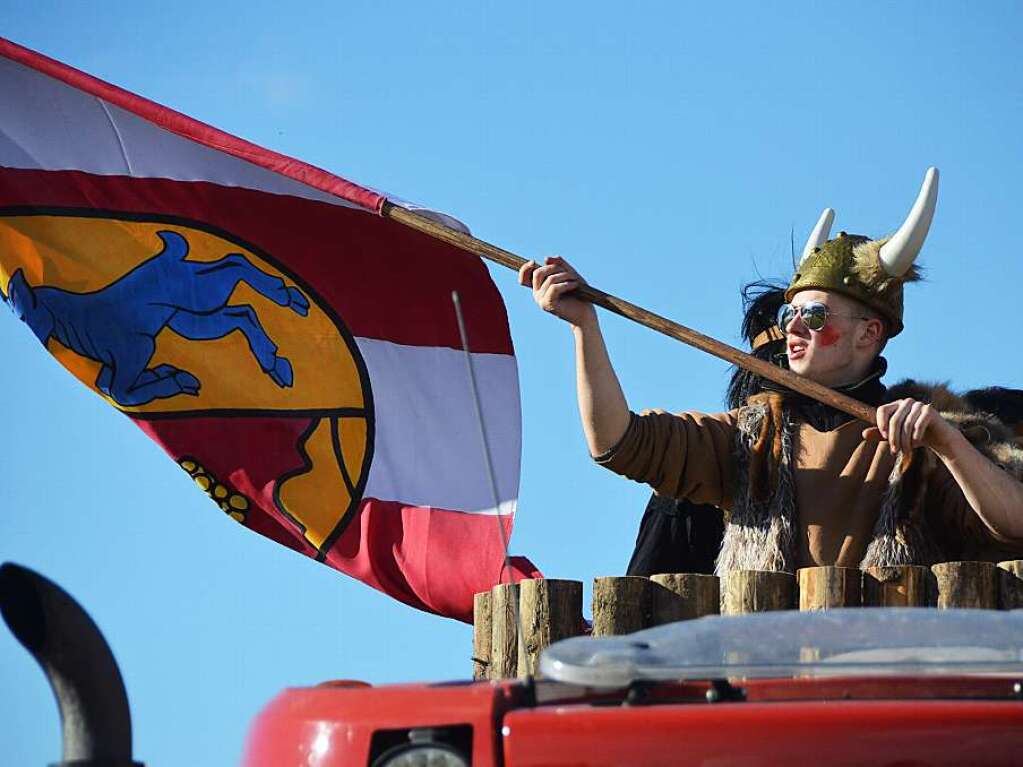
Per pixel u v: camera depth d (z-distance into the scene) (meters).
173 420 31.33
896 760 11.67
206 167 31.84
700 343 24.22
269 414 31.31
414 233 31.36
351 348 31.36
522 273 24.94
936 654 12.88
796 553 23.80
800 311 25.22
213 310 31.58
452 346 31.36
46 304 31.52
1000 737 11.70
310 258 31.56
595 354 24.33
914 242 24.81
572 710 12.08
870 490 23.80
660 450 24.39
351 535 30.98
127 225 31.78
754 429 24.48
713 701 12.95
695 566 29.56
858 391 25.05
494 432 31.17
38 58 31.47
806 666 12.78
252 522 31.12
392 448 31.20
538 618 23.48
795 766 11.68
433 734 12.25
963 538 23.69
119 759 12.66
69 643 12.66
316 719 12.66
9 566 12.59
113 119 31.95
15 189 31.78
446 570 30.61
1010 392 28.03
